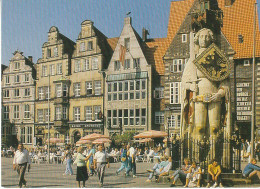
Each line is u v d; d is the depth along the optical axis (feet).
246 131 130.00
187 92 53.26
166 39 167.84
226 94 51.37
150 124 155.94
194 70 52.47
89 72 176.04
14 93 199.82
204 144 49.93
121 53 156.97
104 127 168.66
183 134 53.47
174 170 54.44
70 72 183.32
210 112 51.52
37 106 192.24
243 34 138.31
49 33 189.88
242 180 48.21
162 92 157.48
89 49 176.65
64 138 180.86
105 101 169.17
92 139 125.80
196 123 51.98
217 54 51.98
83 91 177.68
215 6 55.26
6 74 202.69
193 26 54.24
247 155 76.64
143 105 158.51
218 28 54.34
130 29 164.25
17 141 196.85
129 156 65.77
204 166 49.55
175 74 144.25
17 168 50.06
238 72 133.28
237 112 131.75
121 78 164.55
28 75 196.44
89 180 59.36
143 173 71.46
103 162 50.39
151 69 157.58
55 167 95.30
